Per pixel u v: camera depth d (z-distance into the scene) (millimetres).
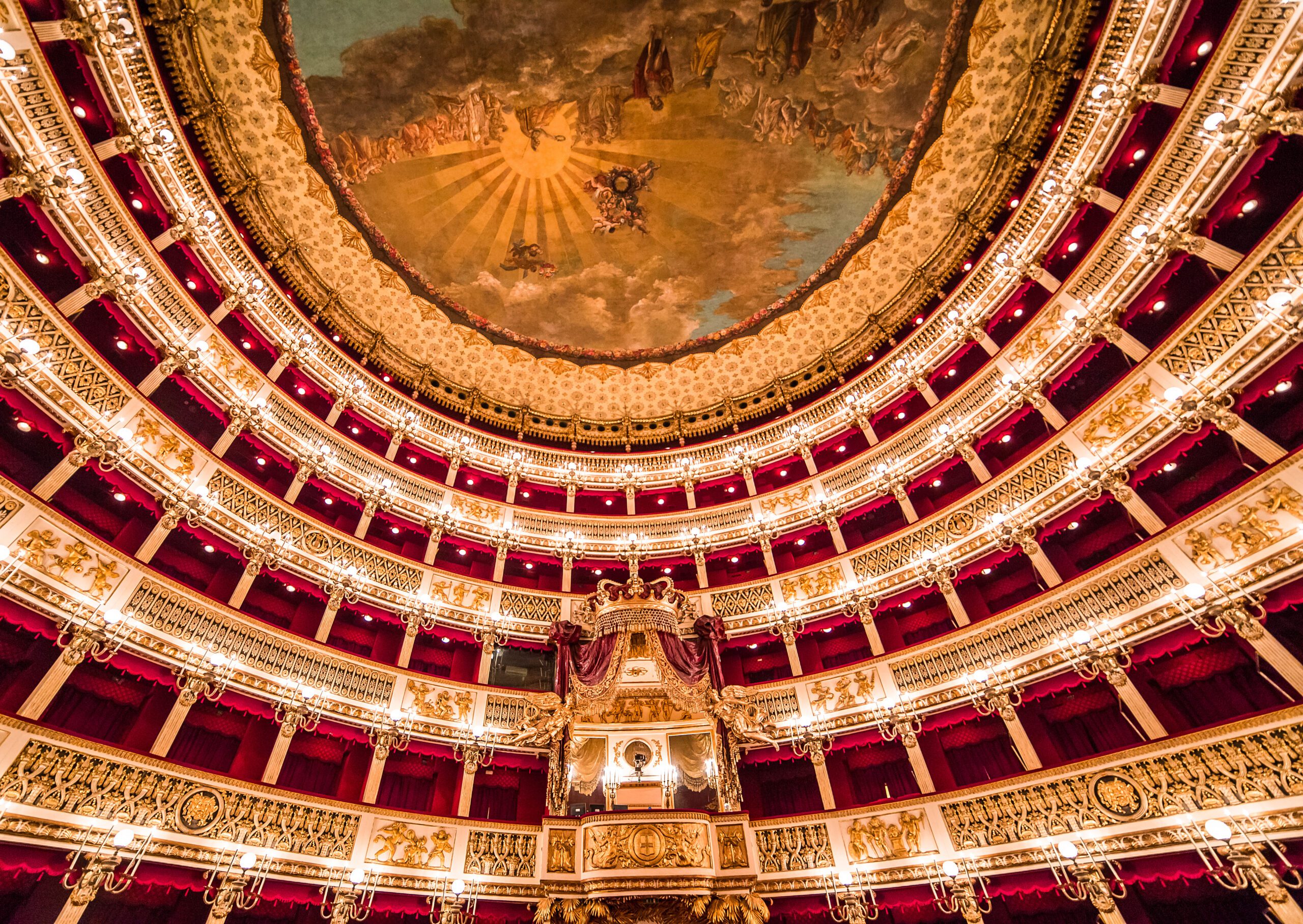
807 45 21906
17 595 13320
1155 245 17031
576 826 17453
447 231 26406
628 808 18688
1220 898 13977
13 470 15539
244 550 18547
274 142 22734
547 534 26250
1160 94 17359
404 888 16031
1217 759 13102
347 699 18297
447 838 17281
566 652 20234
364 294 26969
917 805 16797
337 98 22172
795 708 20359
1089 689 17484
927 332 25625
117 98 17312
